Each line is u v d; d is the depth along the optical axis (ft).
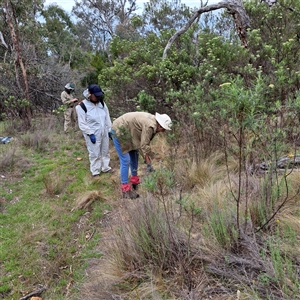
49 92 44.75
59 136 26.50
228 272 7.88
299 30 21.70
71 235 12.41
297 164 12.23
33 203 15.07
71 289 9.57
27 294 9.60
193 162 14.78
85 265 10.45
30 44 44.24
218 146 15.06
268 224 9.27
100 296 8.29
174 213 10.77
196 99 16.43
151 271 8.42
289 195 10.48
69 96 27.63
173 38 24.63
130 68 23.50
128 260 9.27
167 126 12.74
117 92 24.20
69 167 19.43
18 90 37.50
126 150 13.73
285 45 18.47
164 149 18.47
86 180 16.94
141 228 9.38
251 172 12.16
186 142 16.37
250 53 19.63
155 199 11.20
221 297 7.41
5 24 42.86
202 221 10.47
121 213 11.64
